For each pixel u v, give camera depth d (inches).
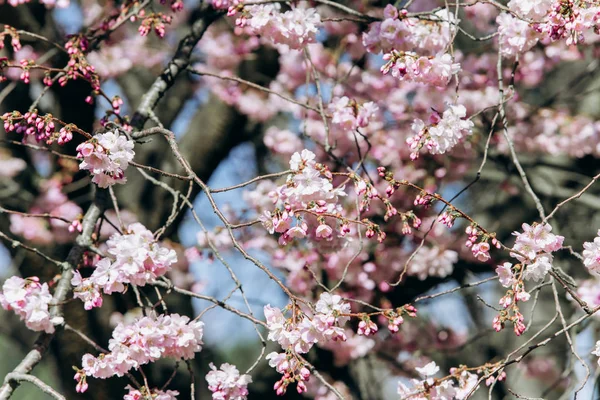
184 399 215.2
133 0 177.5
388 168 224.8
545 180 237.9
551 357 258.1
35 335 269.6
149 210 221.9
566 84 273.3
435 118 145.5
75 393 214.1
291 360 125.8
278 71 234.2
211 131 227.1
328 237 136.1
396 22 154.9
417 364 247.6
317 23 155.8
